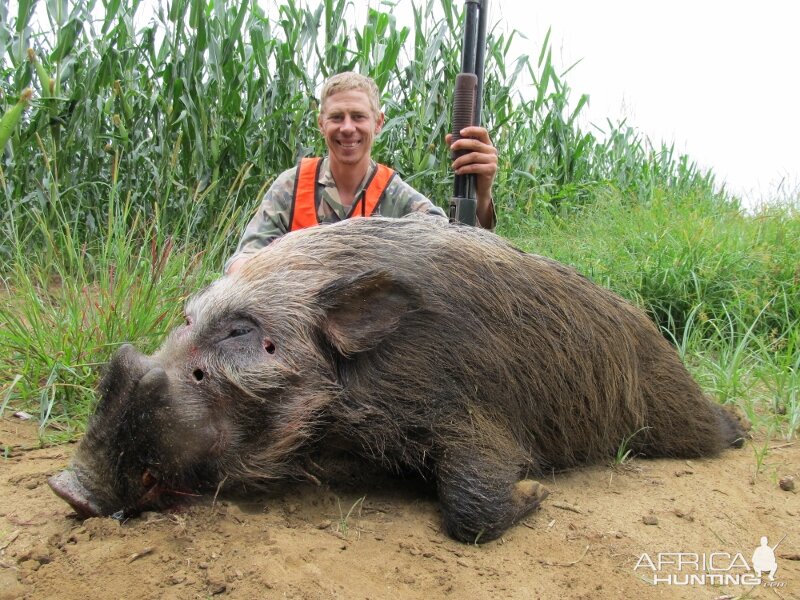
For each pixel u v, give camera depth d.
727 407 1.57
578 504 1.10
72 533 0.90
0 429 1.34
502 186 3.27
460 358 1.09
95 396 1.17
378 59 2.96
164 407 0.94
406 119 3.04
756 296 1.95
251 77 2.73
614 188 3.35
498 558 0.92
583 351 1.22
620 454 1.27
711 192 3.56
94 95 2.57
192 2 2.51
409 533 0.97
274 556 0.83
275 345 1.02
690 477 1.24
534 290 1.21
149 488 0.96
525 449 1.17
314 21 2.80
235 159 2.69
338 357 1.07
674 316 2.07
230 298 1.04
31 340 1.49
